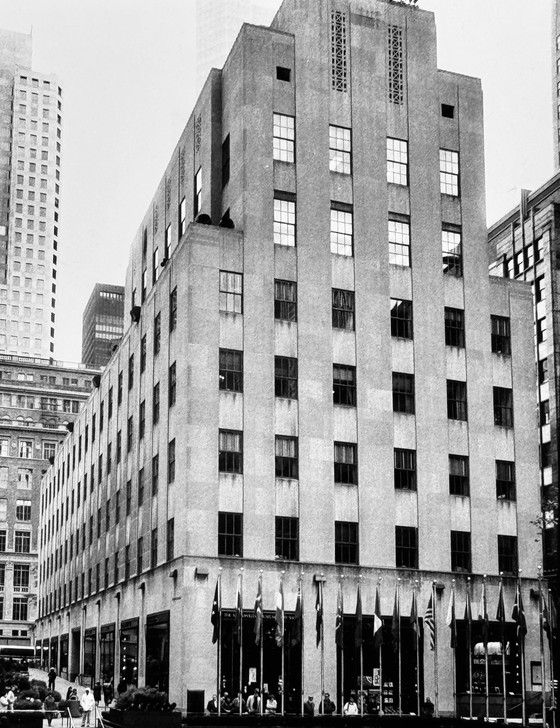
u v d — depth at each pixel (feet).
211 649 173.88
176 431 189.78
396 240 208.23
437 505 197.77
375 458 194.80
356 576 187.32
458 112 222.07
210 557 177.58
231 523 181.16
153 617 196.03
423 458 198.90
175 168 243.81
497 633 196.44
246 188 196.54
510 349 214.69
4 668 206.08
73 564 314.14
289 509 185.78
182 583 176.04
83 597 288.10
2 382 557.74
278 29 222.48
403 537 194.39
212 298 188.96
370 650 185.47
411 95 216.54
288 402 190.39
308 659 180.14
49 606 368.68
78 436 322.34
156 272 254.06
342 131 208.44
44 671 340.39
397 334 203.62
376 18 217.15
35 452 538.06
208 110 218.59
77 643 296.71
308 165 202.80
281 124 203.21
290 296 195.62
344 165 206.90
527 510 206.80
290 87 205.57
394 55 217.36
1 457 529.86
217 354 186.91
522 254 288.10
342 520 189.98
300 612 167.53
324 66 209.67
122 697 142.92
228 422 184.85
